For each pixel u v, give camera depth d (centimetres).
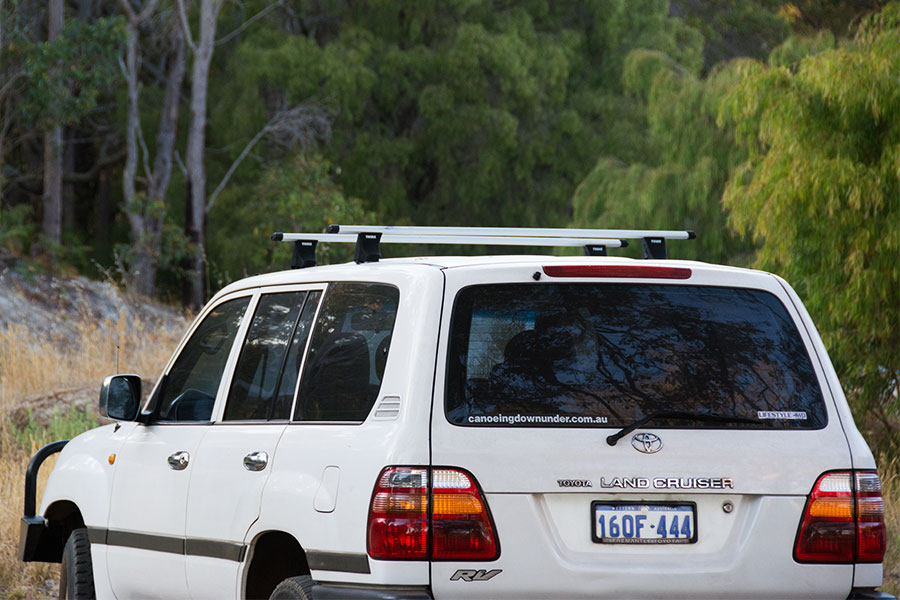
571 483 1435
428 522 1410
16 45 9812
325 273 1720
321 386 1623
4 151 11094
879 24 4022
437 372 1452
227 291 1966
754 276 1594
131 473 1997
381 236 1753
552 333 1495
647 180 6481
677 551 1463
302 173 11200
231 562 1700
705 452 1477
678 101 6372
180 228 11144
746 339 1548
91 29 9700
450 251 11962
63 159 14062
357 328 1598
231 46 12862
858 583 1517
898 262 3625
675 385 1500
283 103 12550
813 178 3628
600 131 12412
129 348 6638
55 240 10069
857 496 1521
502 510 1421
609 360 1495
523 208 12350
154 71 13275
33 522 2323
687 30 12719
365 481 1455
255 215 11538
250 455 1684
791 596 1492
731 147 6222
